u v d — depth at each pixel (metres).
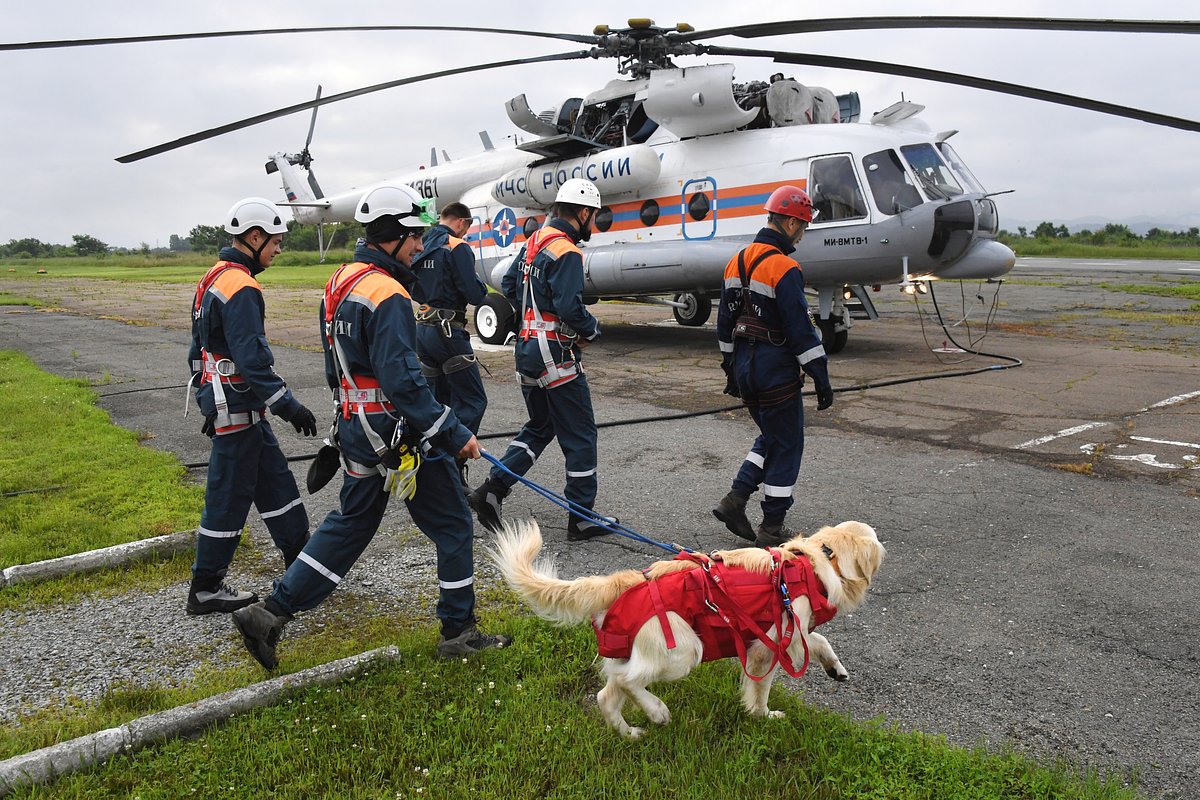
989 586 4.65
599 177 13.07
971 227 11.23
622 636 3.05
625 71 12.38
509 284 5.94
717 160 12.28
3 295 31.50
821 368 4.99
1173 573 4.75
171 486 6.69
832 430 8.16
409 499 3.88
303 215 21.25
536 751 3.14
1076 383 9.89
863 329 15.79
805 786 2.94
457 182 16.48
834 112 13.27
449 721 3.33
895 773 2.98
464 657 3.85
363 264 3.73
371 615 4.53
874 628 4.21
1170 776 3.05
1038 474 6.60
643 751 3.12
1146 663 3.83
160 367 13.51
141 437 8.62
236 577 5.12
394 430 3.70
